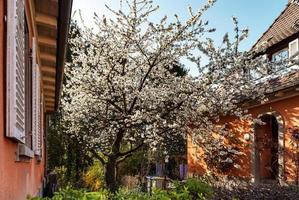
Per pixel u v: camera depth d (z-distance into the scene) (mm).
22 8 3385
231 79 9781
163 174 16500
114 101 9219
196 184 4430
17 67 2949
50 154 17406
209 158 13484
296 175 10844
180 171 16578
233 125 13953
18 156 3275
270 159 13062
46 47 6555
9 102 2623
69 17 4383
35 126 5348
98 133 9617
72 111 10281
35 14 5207
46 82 9570
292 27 12445
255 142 12969
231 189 7688
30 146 4977
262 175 12961
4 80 2633
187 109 9312
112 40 9328
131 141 9898
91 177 14289
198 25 9375
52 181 12703
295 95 11078
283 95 11273
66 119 11148
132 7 9289
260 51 10836
